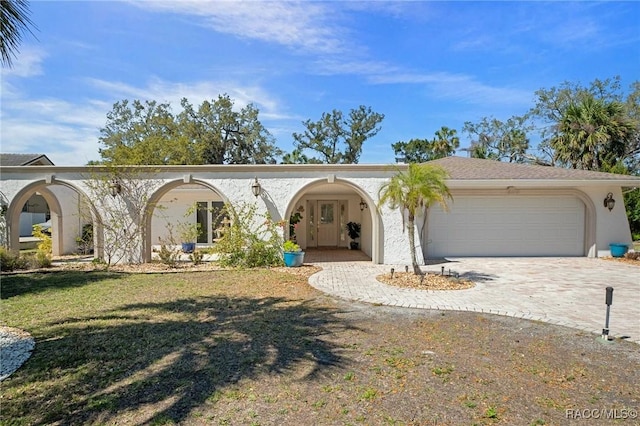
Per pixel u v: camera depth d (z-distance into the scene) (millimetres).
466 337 6023
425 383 4371
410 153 43188
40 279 11117
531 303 8188
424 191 9922
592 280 10781
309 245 21375
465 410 3768
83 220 19266
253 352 5363
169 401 3949
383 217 14180
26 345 5648
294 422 3545
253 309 7785
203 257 16141
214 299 8664
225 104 36656
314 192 19953
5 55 5270
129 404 3889
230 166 14078
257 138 38094
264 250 13820
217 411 3746
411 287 9836
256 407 3826
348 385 4324
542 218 15820
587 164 25250
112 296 8945
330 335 6121
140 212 14203
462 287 9773
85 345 5641
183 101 36031
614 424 3535
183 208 21219
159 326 6602
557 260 14828
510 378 4516
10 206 14227
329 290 9586
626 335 6086
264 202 14188
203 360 5066
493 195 15711
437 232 15727
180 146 31938
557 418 3629
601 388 4266
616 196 15727
